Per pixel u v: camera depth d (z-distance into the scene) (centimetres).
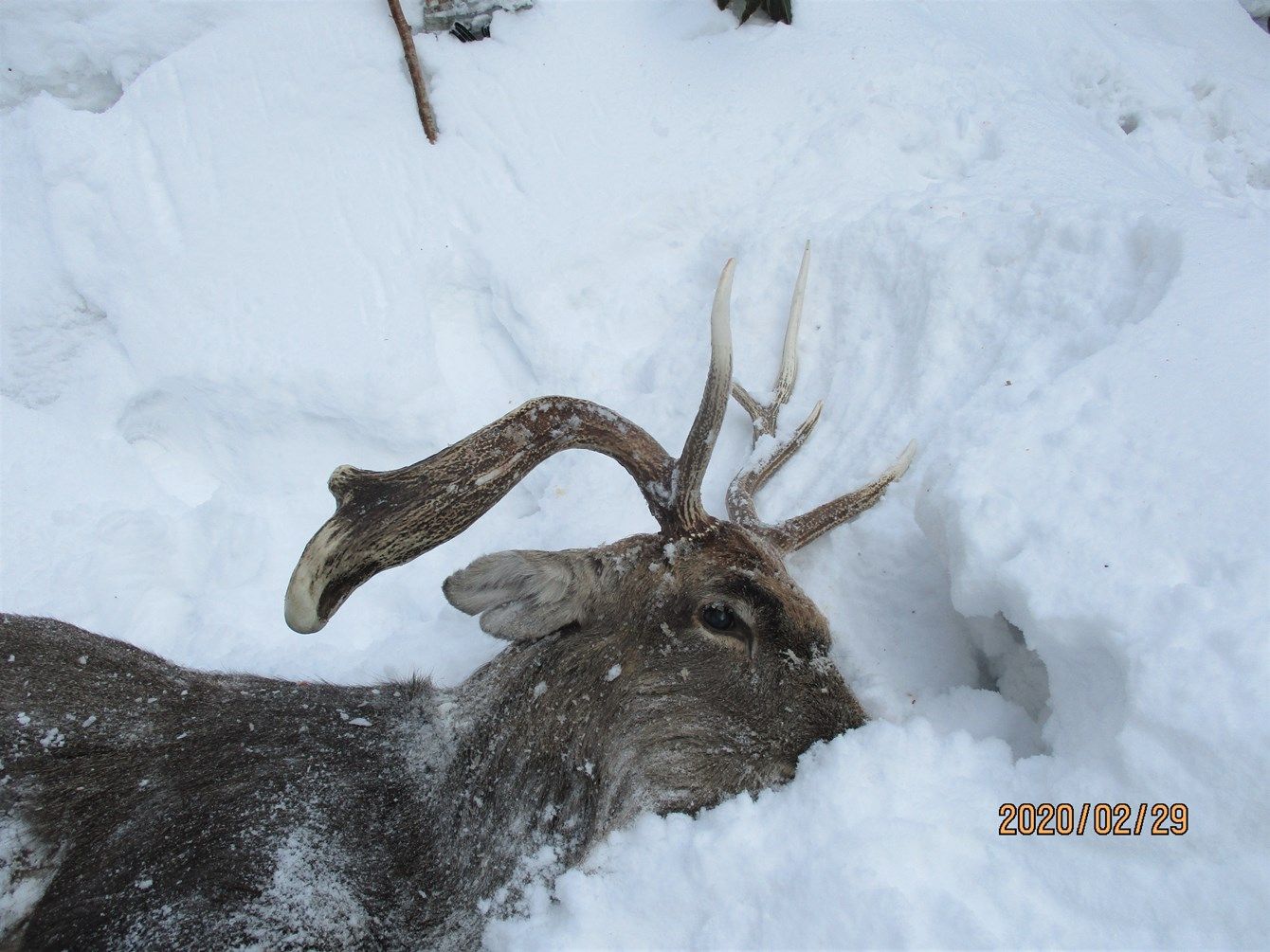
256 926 86
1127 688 74
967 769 85
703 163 166
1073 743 80
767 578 93
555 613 94
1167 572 78
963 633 104
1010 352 116
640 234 161
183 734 95
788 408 135
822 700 94
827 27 186
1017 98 169
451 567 139
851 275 142
